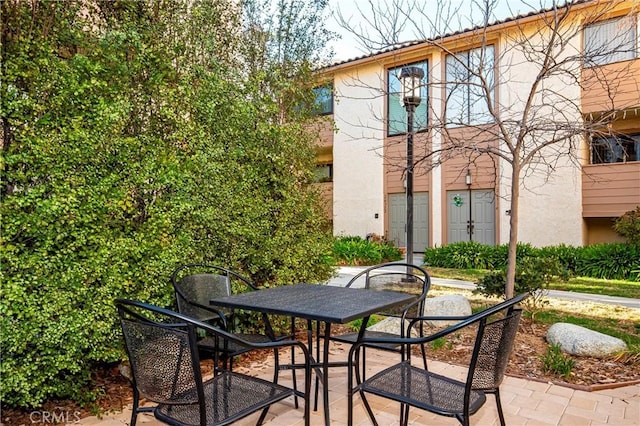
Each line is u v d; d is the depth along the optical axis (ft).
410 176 18.84
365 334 10.50
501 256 31.30
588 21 17.31
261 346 7.20
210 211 11.54
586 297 21.52
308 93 20.62
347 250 35.29
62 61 9.30
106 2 11.55
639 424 8.82
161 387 6.49
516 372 11.64
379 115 39.14
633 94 27.40
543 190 32.83
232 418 6.45
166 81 11.79
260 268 13.79
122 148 9.77
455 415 6.48
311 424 8.85
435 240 38.34
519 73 30.86
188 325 6.22
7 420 8.64
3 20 8.90
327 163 47.83
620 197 30.12
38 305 8.24
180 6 12.83
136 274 9.78
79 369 8.82
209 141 11.91
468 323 6.69
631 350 12.45
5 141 8.65
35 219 8.16
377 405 9.80
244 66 16.90
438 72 34.30
